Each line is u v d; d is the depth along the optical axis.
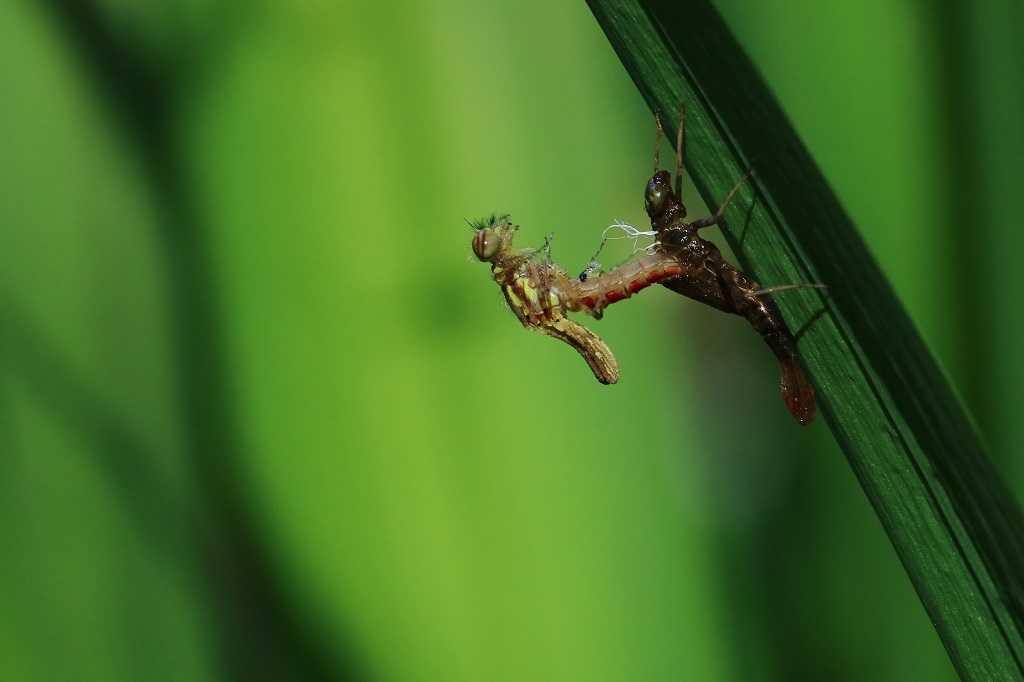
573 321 0.42
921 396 0.40
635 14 0.41
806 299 0.41
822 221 0.40
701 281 0.42
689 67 0.40
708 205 0.41
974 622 0.40
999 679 0.40
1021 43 0.42
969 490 0.40
